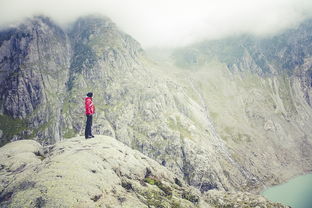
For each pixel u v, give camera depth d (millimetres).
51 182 32281
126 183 39000
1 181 36625
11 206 30219
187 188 50156
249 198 74688
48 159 39844
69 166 35562
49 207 29312
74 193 31203
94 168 37000
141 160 48875
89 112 47688
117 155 44000
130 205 33812
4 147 48625
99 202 31828
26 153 45531
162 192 42344
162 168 52719
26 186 32719
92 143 45906
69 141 48031
